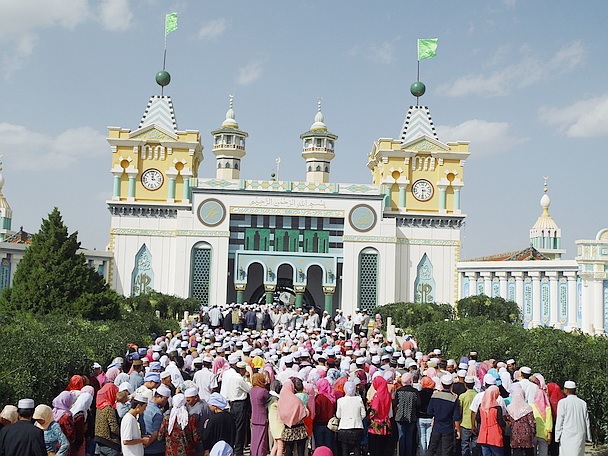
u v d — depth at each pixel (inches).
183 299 2511.1
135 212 2874.0
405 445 722.2
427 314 2349.9
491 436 660.1
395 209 2974.9
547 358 924.6
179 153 2950.3
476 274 2837.1
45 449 474.3
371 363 880.3
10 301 1407.5
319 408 697.6
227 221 2758.4
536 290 2625.5
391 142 2999.5
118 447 583.8
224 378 760.3
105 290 1508.4
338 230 2817.4
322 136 3129.9
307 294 3021.7
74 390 636.1
